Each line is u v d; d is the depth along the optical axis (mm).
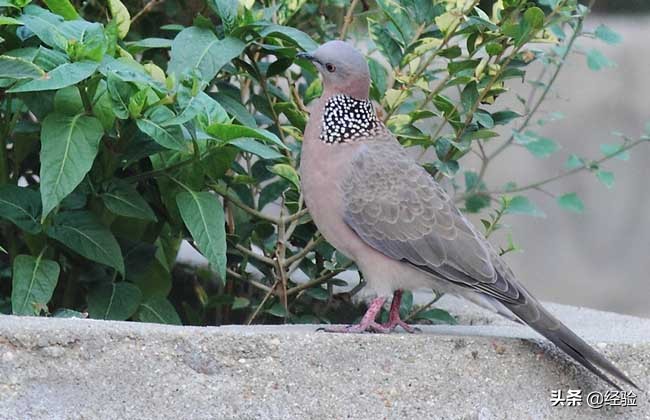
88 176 10031
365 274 9328
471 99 10367
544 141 12375
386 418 8406
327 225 9312
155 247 10656
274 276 11062
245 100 12242
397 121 10633
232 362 8141
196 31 10297
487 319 11070
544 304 11461
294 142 11992
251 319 10820
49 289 9664
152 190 10789
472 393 8656
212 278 12461
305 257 11125
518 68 10664
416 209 9070
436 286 9195
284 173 10398
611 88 18562
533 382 8812
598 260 18844
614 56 18562
